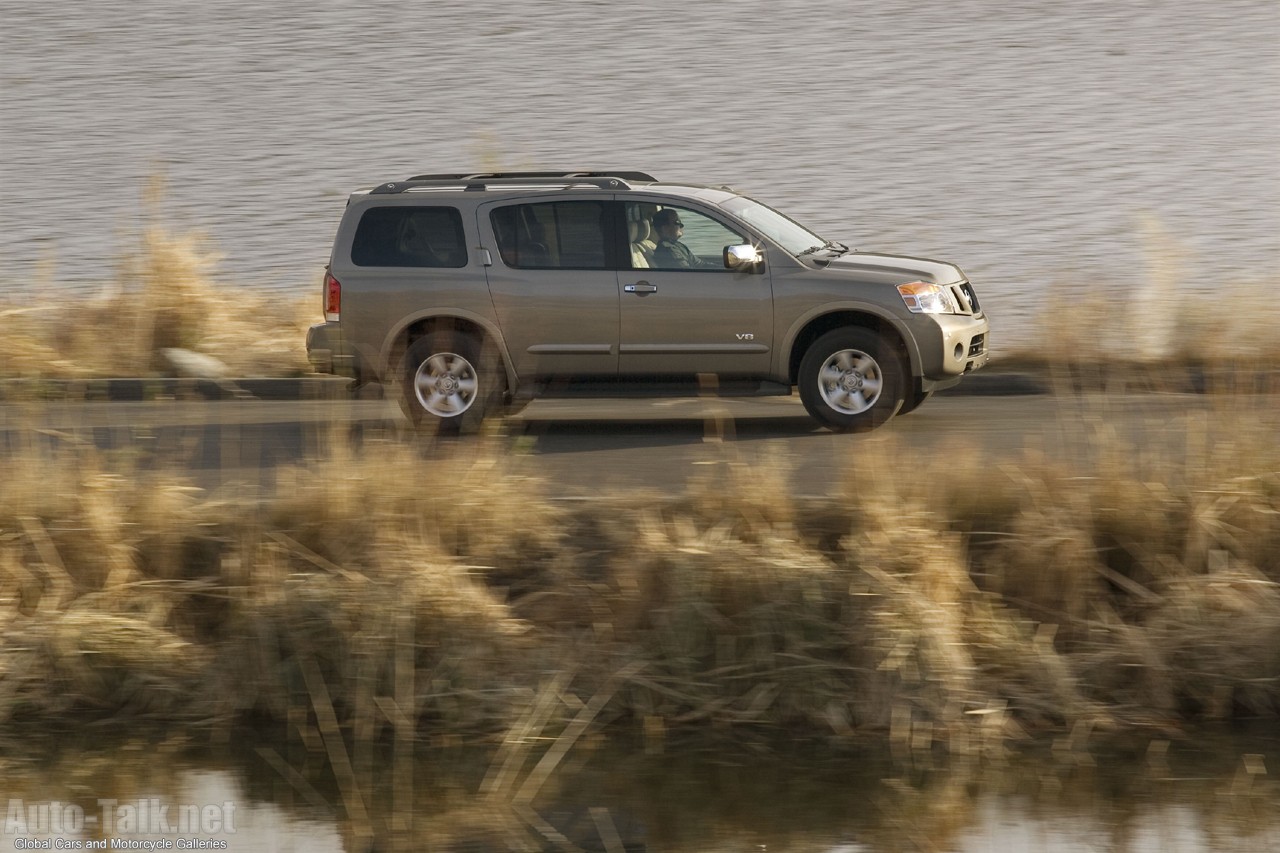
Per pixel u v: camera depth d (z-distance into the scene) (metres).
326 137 105.56
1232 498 29.97
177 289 57.81
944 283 45.41
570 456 42.44
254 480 36.03
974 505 30.30
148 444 43.88
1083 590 29.02
